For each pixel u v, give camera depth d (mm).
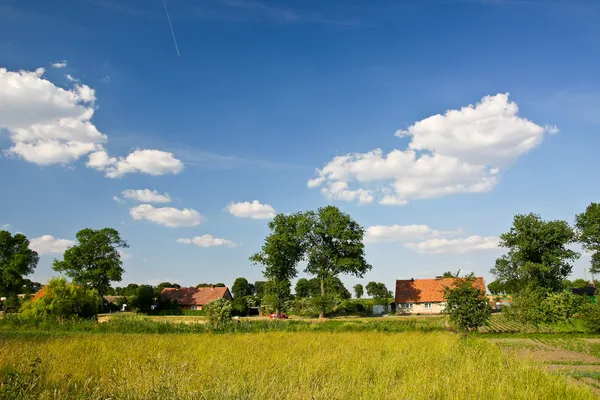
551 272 64500
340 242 71375
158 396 8086
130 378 9391
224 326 40875
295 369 12359
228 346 20047
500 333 41750
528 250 64875
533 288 62625
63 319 44750
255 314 91000
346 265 68500
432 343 23688
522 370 12953
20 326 42062
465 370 12773
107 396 8609
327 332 38500
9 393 8492
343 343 23438
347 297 80875
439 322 45031
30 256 79812
